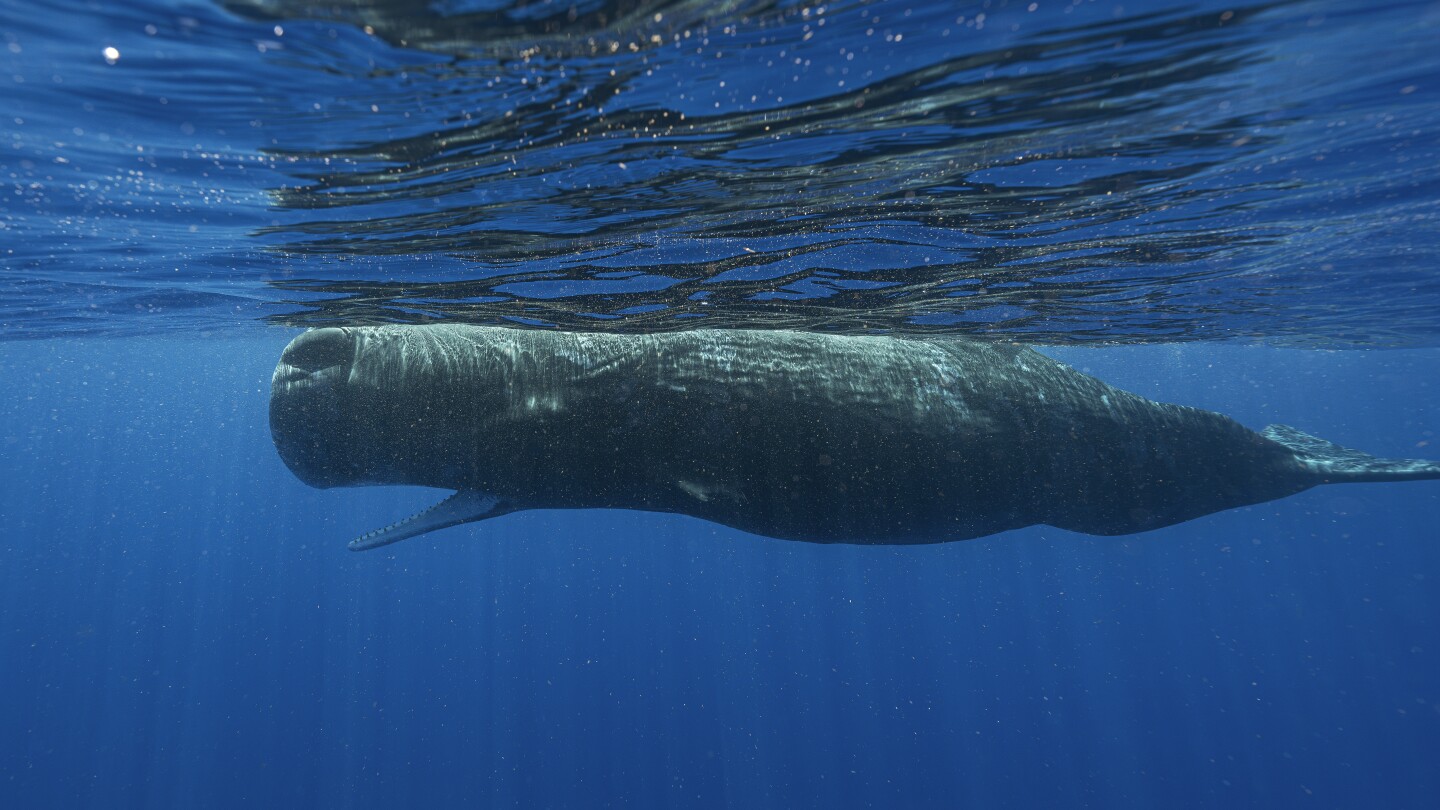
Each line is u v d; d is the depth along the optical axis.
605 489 7.46
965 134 5.55
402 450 7.28
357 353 7.13
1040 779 53.31
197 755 48.88
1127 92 4.99
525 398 7.12
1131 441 8.10
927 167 6.16
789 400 6.99
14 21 3.84
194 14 3.83
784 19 4.00
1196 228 8.18
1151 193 7.02
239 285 10.53
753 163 5.96
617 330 10.61
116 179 6.32
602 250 8.18
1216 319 14.19
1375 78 4.91
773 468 7.11
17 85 4.61
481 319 10.92
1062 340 15.28
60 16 3.82
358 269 9.15
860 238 7.93
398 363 7.11
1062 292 10.74
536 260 8.54
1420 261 10.33
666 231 7.59
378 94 4.75
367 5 3.73
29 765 47.44
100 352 32.88
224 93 4.73
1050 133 5.58
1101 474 8.05
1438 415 81.88
